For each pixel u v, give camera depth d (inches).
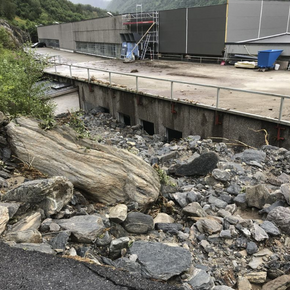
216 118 461.1
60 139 218.8
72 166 208.7
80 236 157.2
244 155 357.1
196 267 165.2
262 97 525.7
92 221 168.9
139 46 1312.7
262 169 329.1
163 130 565.6
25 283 114.5
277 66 856.9
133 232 189.8
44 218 168.6
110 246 158.7
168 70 926.4
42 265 125.6
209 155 310.2
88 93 769.6
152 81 721.0
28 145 217.9
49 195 170.9
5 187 189.6
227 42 1019.3
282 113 422.6
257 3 1030.4
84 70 980.6
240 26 1029.8
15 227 151.3
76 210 190.7
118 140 494.9
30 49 383.9
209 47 1074.7
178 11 1135.6
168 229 201.3
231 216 213.2
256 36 1073.5
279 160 346.3
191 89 612.1
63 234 153.0
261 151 362.6
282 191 232.4
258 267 169.2
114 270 129.5
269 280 166.7
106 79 768.9
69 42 1963.6
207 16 1047.6
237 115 434.3
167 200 247.1
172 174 318.7
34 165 215.6
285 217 200.5
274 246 186.1
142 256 153.9
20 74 343.6
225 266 171.9
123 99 652.1
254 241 188.4
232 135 449.1
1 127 237.1
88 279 120.8
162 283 130.0
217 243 190.7
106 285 118.9
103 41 1571.1
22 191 168.6
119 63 1204.5
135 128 607.8
